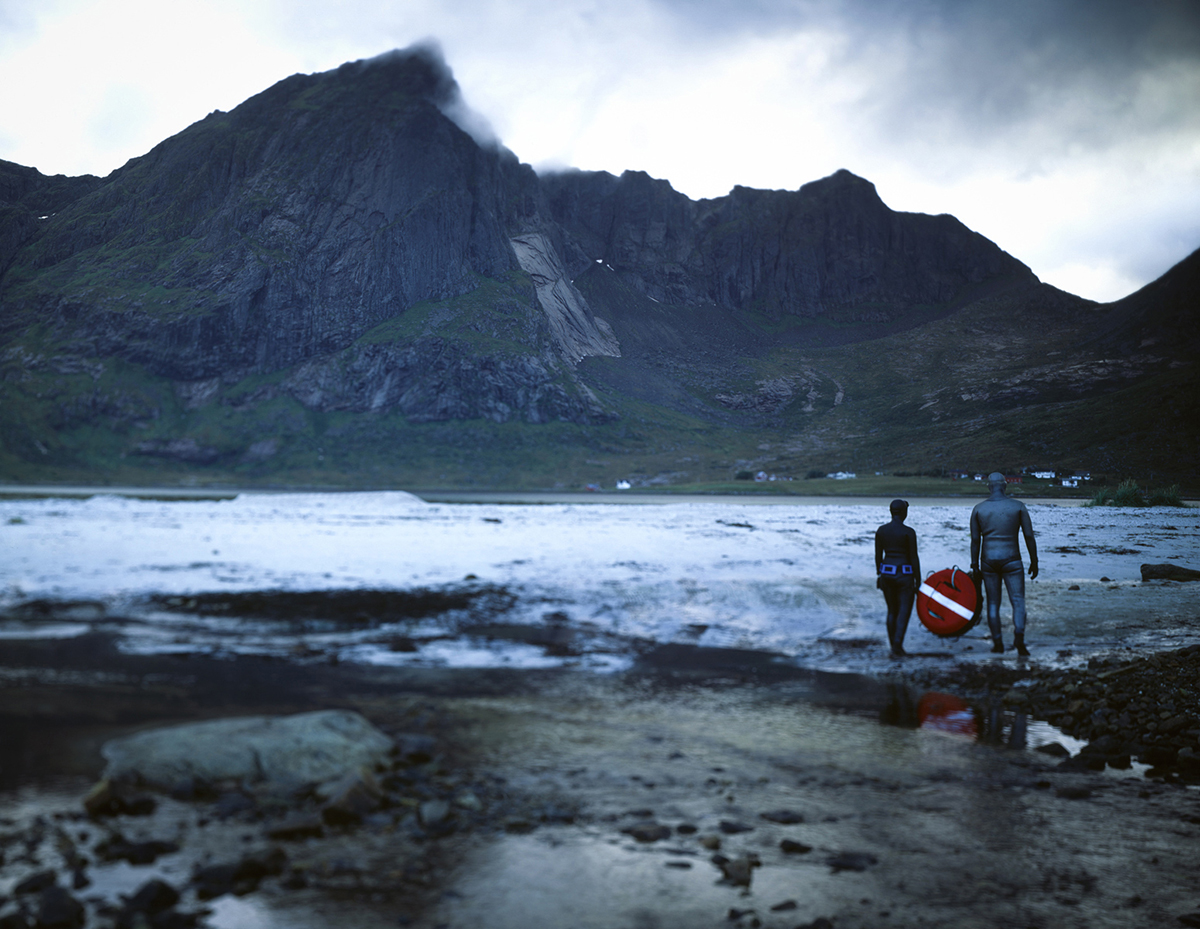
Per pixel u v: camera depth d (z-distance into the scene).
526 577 13.20
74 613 9.22
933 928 3.61
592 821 4.67
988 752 6.60
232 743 5.15
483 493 126.06
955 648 10.75
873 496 119.88
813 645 10.49
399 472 177.38
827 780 5.68
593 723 6.73
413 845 4.18
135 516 18.91
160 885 3.37
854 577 14.82
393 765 5.32
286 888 3.61
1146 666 9.57
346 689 7.20
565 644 9.66
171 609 9.71
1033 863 4.44
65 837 3.94
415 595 11.36
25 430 163.12
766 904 3.74
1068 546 22.44
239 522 18.78
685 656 9.52
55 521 16.34
